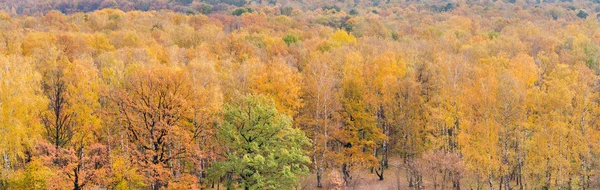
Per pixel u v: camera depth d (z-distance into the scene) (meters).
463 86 43.72
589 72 47.88
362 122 46.69
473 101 40.22
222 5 184.88
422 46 71.31
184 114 33.97
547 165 39.28
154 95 33.97
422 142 45.19
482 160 38.72
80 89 34.38
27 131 32.53
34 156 32.38
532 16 140.00
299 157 35.88
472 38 87.50
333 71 53.53
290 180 35.72
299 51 71.69
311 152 44.88
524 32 92.56
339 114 47.03
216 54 63.69
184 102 32.94
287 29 113.19
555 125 37.44
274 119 36.53
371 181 46.81
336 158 45.66
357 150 46.06
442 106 44.03
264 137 36.25
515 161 42.66
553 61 58.50
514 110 38.56
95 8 160.12
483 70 47.84
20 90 32.31
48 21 99.44
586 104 38.41
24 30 80.44
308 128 46.06
